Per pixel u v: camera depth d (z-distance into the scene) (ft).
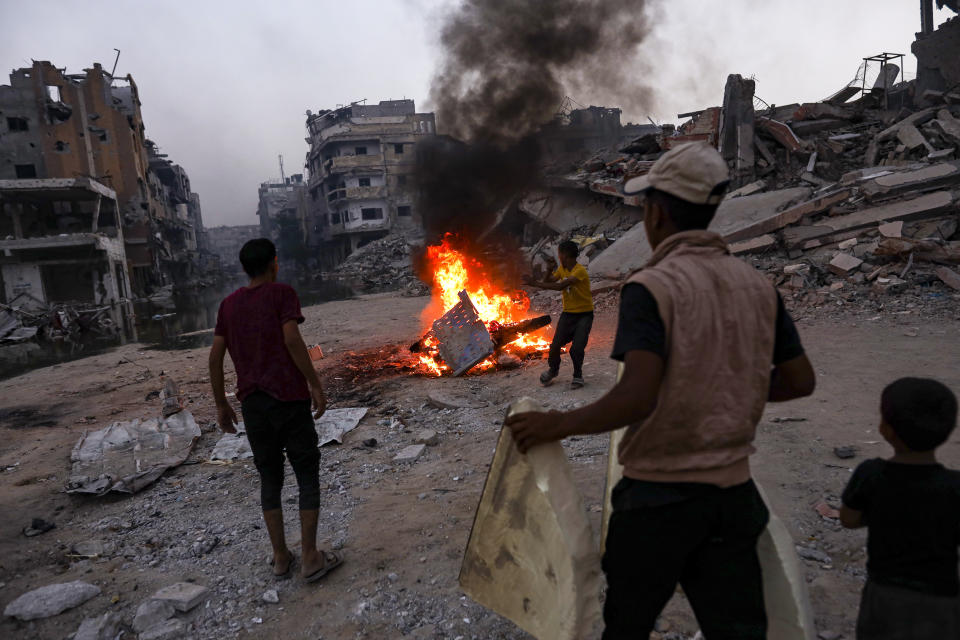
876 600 5.72
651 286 4.77
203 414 23.04
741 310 4.97
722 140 62.03
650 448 4.95
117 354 44.78
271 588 10.50
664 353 4.73
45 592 10.46
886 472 5.68
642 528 4.94
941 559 5.41
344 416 20.84
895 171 47.65
